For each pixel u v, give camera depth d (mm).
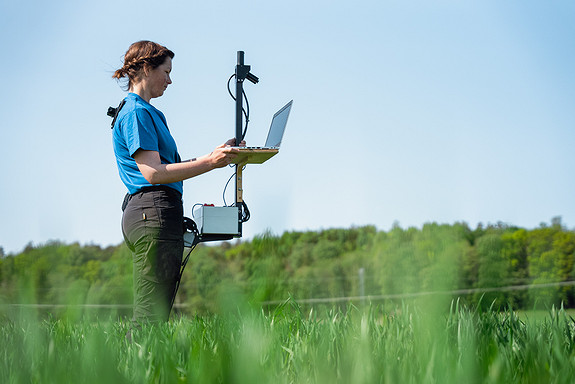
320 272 21922
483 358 1534
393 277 19547
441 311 1457
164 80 3873
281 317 2877
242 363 1190
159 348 1814
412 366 1457
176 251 3510
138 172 3592
